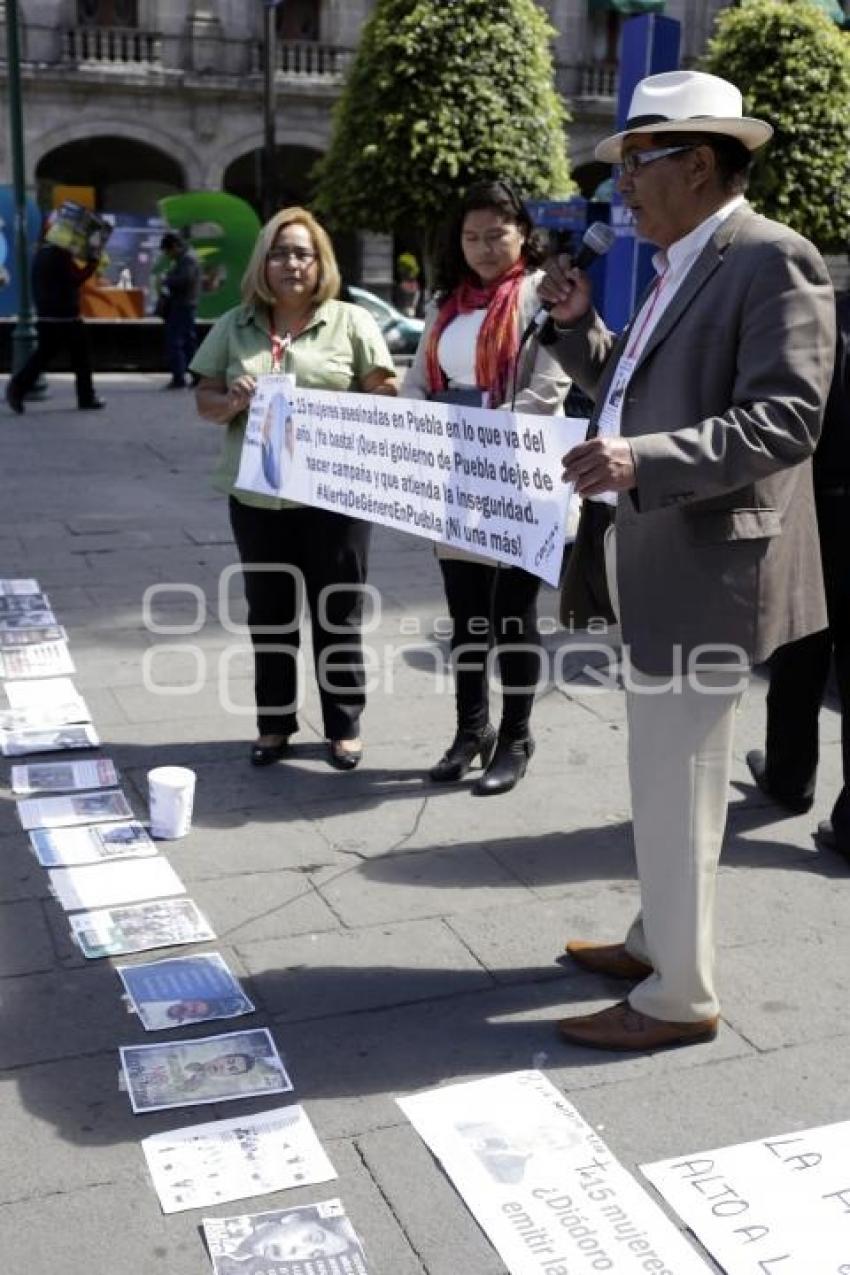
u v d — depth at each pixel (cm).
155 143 2858
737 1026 315
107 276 2423
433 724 509
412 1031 313
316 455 407
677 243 273
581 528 312
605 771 468
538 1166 265
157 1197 257
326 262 438
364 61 2036
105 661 573
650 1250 244
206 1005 321
